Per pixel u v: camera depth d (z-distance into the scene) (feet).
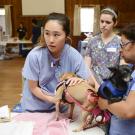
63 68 5.32
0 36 28.68
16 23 31.45
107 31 8.34
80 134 4.56
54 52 5.08
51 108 5.41
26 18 31.09
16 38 29.91
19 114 5.23
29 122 4.83
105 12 8.32
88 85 4.73
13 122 4.87
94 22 29.76
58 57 5.22
